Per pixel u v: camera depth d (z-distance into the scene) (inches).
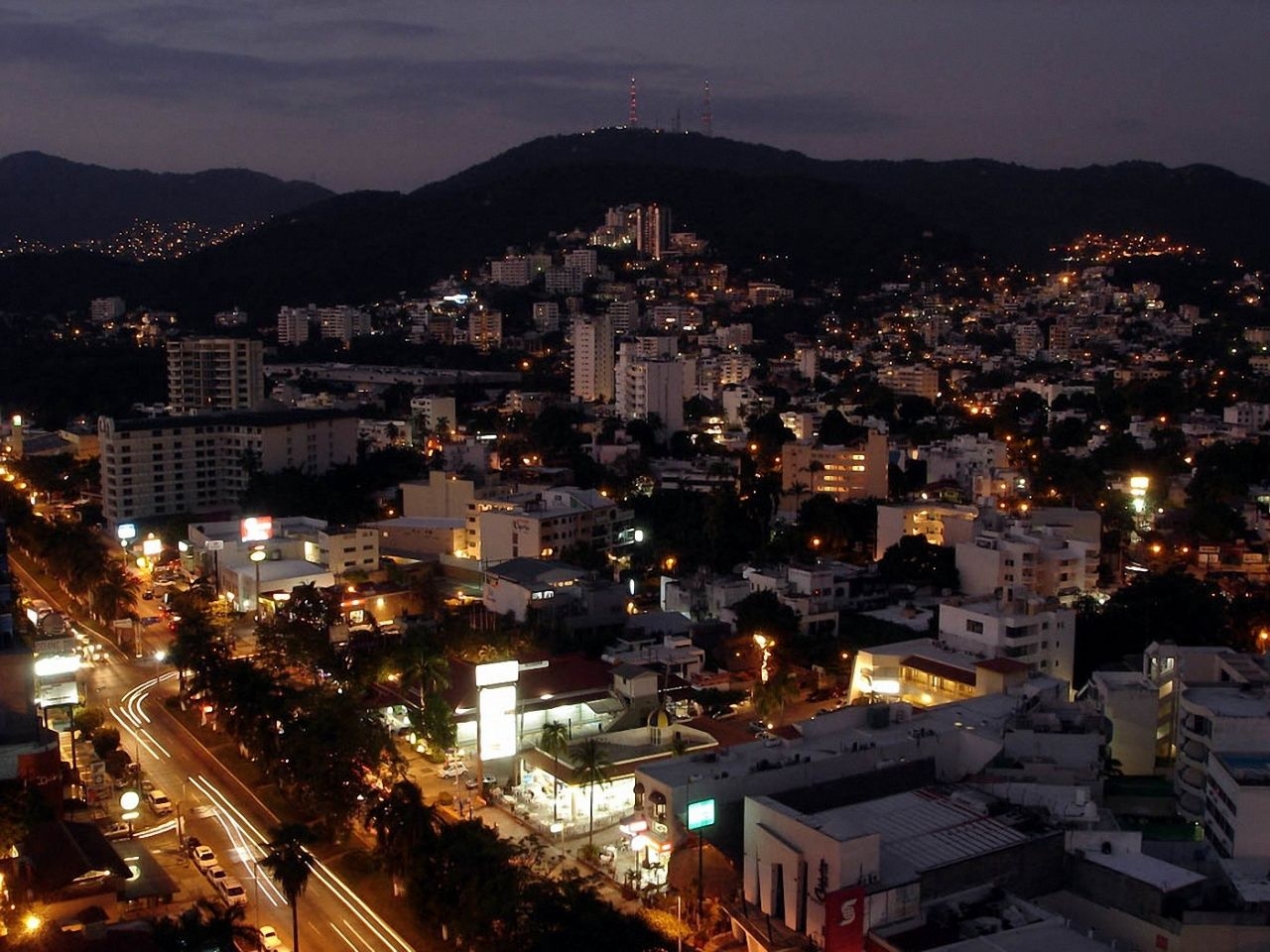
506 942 4817.9
